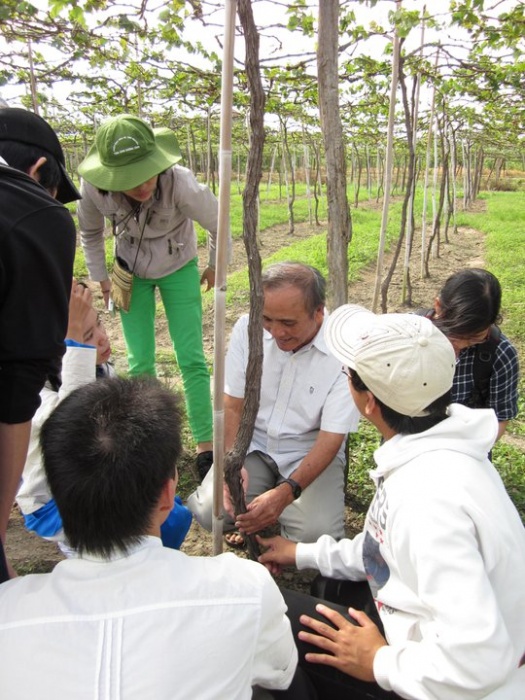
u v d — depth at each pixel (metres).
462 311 2.46
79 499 1.26
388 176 3.96
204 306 8.30
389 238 14.55
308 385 2.85
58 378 2.19
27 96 8.48
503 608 1.51
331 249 3.10
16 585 1.34
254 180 1.92
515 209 21.44
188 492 3.63
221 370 2.12
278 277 2.59
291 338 2.71
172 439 1.35
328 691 1.88
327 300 3.19
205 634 1.23
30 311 1.62
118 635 1.19
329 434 2.73
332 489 2.91
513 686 1.54
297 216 19.80
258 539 2.45
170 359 6.08
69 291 1.76
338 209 3.03
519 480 3.72
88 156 3.23
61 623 1.22
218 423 2.19
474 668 1.36
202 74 6.77
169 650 1.19
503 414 2.84
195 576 1.31
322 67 2.87
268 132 17.92
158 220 3.44
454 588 1.39
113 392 1.38
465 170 23.98
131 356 3.89
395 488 1.57
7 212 1.55
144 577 1.28
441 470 1.52
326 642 1.80
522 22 4.88
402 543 1.52
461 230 17.12
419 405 1.59
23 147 1.88
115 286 3.64
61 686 1.16
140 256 3.57
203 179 23.19
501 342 2.73
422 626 1.59
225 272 2.01
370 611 2.10
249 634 1.29
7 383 1.67
